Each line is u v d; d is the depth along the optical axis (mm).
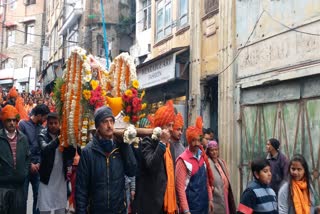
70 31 28094
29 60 42812
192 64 12703
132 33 24078
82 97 5133
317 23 7621
